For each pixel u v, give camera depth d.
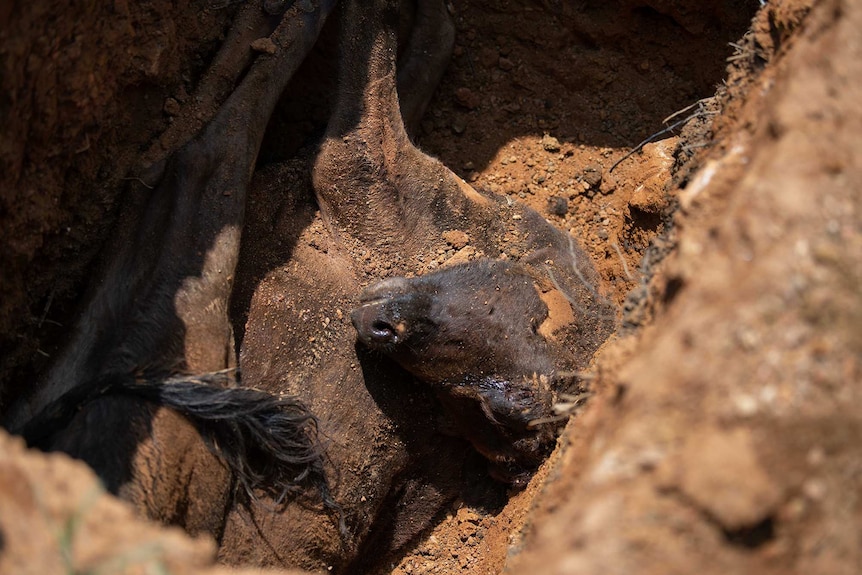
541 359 5.89
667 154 6.79
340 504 5.86
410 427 6.14
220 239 5.38
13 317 4.95
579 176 7.27
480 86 7.44
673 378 3.21
